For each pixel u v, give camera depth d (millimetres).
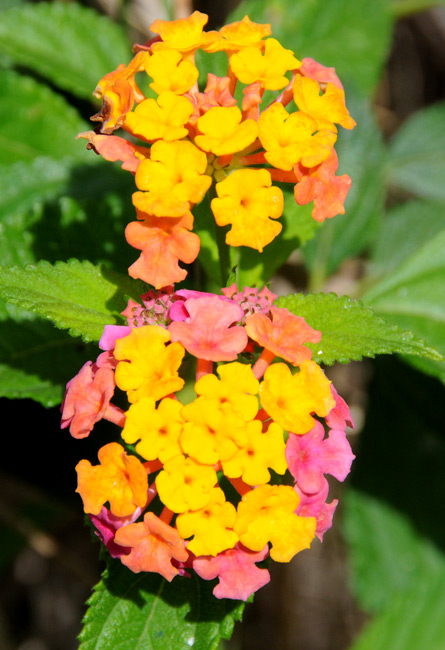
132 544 199
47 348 242
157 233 207
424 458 305
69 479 296
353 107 281
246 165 214
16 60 277
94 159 278
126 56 288
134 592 214
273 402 199
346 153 280
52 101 282
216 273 234
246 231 206
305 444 202
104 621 212
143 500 196
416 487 305
